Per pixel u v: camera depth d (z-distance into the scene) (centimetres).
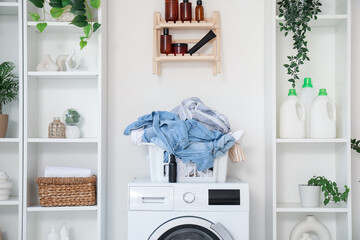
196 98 290
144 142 267
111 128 311
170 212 252
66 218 307
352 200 310
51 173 282
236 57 312
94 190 285
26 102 282
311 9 285
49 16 305
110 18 312
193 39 309
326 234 286
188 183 255
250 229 308
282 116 289
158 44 310
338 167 300
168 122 260
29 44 290
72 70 293
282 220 307
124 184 310
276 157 308
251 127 310
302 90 300
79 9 275
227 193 254
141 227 252
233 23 313
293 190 308
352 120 310
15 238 307
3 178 285
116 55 312
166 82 312
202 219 251
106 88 306
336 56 306
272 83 284
